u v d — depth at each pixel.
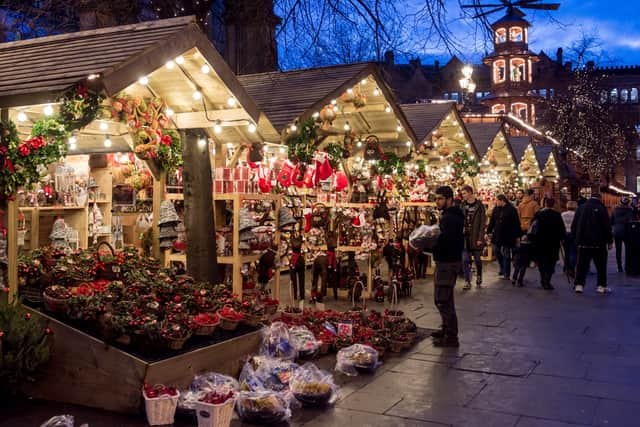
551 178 30.47
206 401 4.55
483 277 13.77
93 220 10.07
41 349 5.14
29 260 5.99
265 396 4.84
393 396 5.38
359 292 10.41
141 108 6.63
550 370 6.19
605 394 5.41
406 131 12.02
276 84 10.38
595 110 38.97
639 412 4.95
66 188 9.67
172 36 5.98
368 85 10.70
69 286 5.85
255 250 8.34
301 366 5.65
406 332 7.21
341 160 10.96
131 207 10.70
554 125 38.94
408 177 13.60
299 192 12.91
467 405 5.13
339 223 10.43
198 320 5.66
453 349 7.08
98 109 5.65
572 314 9.24
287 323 7.14
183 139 7.39
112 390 5.01
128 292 5.75
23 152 5.46
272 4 10.96
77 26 16.47
